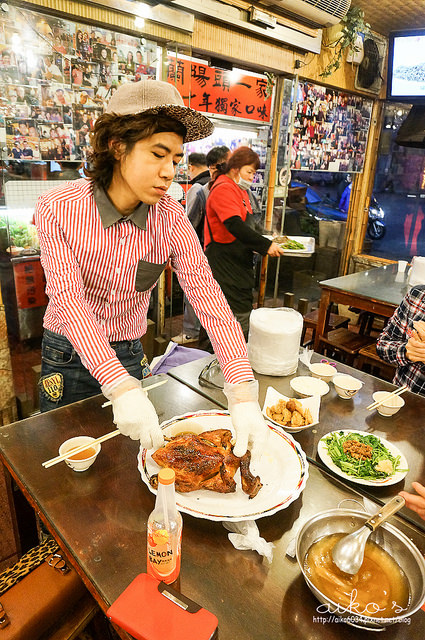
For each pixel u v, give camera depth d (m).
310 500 1.30
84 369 1.94
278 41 4.10
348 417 1.76
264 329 1.96
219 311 1.68
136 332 2.01
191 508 1.19
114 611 0.89
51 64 2.77
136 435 1.22
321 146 5.23
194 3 3.29
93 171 1.52
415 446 1.60
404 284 4.16
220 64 3.92
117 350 1.96
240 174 3.39
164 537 0.93
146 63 3.26
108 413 1.66
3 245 2.87
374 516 1.06
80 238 1.56
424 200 5.71
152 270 1.79
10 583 1.32
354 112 5.50
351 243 6.30
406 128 5.30
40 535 1.68
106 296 1.77
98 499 1.25
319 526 1.11
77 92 2.94
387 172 6.00
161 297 4.11
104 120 1.36
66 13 2.71
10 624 1.22
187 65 3.56
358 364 3.92
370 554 1.07
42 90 2.78
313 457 1.50
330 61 4.82
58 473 1.35
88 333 1.36
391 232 6.12
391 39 5.07
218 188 3.36
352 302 3.90
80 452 1.37
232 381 1.46
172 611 0.89
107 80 3.07
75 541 1.12
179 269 1.81
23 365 3.14
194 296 1.76
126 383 1.26
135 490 1.29
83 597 1.38
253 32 3.85
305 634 0.92
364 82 5.32
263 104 4.52
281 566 1.08
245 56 3.93
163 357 2.82
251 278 3.66
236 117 4.32
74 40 2.83
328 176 5.96
